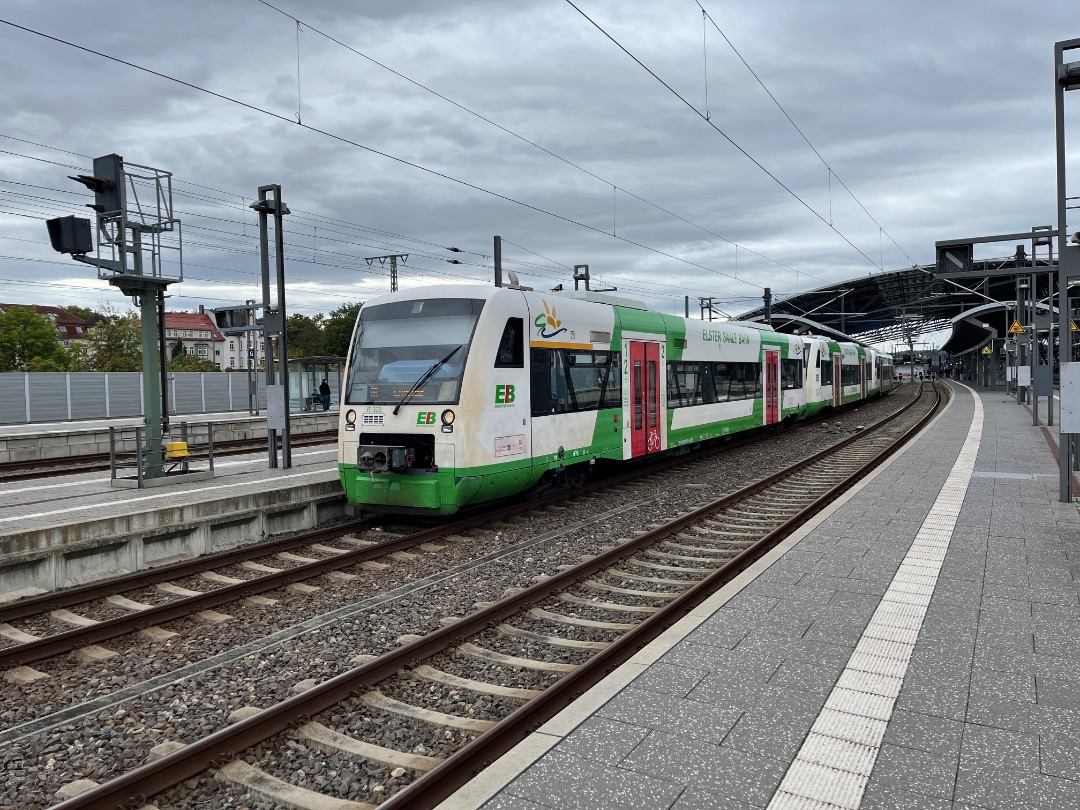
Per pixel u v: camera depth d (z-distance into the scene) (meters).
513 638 6.78
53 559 8.72
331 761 4.65
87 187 12.76
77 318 104.75
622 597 8.00
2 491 12.60
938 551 8.20
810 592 6.86
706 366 18.67
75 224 11.78
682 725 4.38
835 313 63.28
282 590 8.39
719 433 19.39
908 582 7.10
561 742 4.20
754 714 4.52
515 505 12.34
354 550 9.56
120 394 31.45
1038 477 13.09
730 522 11.45
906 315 67.50
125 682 6.07
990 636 5.70
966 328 57.47
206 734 5.08
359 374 11.41
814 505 11.41
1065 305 10.59
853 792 3.68
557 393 12.34
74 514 10.10
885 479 13.23
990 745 4.11
